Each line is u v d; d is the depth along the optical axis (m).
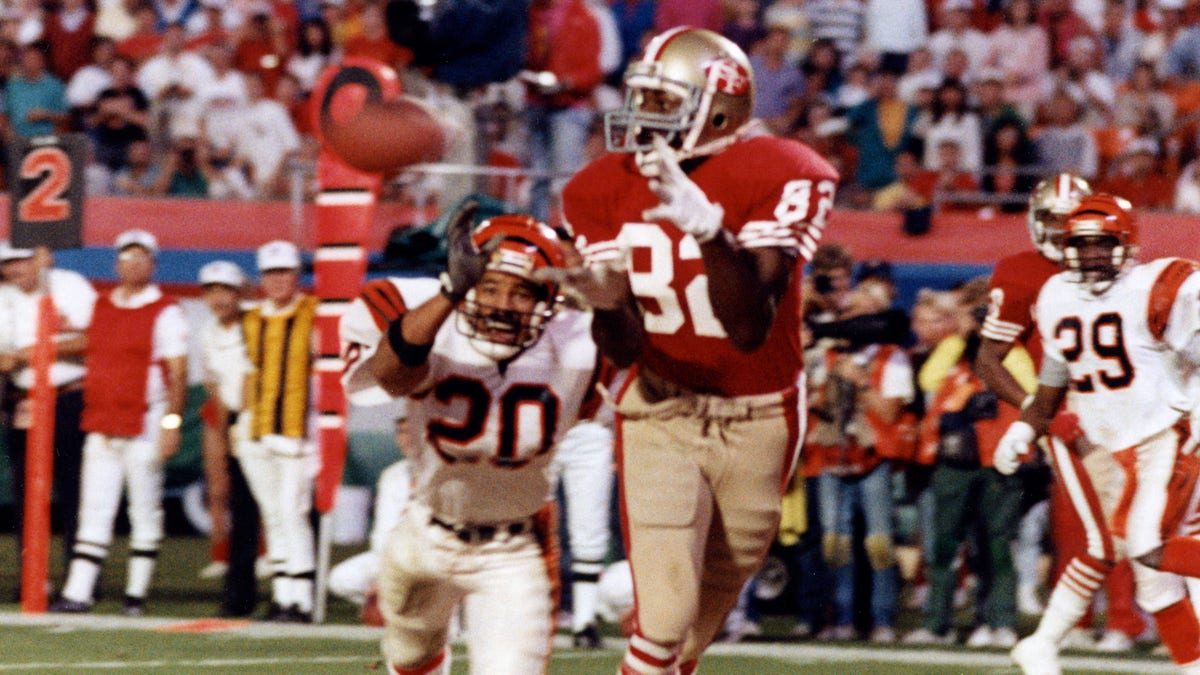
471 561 15.20
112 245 40.84
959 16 47.84
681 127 14.90
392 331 14.16
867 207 42.88
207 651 25.42
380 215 38.75
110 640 26.39
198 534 42.53
